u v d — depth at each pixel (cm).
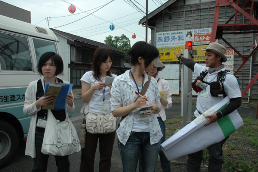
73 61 1777
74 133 220
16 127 360
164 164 255
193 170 241
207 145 212
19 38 366
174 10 1138
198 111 235
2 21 343
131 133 172
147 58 171
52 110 208
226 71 219
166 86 262
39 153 204
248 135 447
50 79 218
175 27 1140
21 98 355
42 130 202
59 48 452
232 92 206
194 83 237
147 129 175
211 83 217
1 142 323
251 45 1013
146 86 178
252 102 991
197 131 212
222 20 1057
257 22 426
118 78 179
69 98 212
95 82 244
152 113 180
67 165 215
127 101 175
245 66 1030
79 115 749
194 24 1102
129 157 173
